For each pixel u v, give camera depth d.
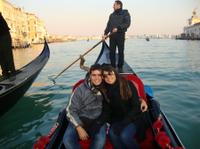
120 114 1.80
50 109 3.71
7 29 3.88
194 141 2.57
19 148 2.63
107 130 1.86
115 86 1.77
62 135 1.93
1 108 3.15
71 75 6.45
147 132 1.95
